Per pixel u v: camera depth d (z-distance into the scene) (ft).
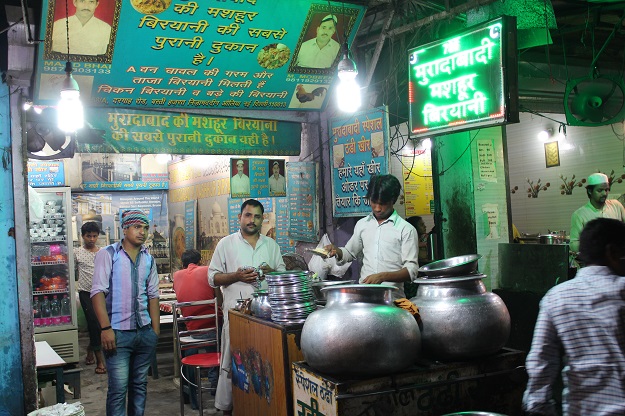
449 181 20.02
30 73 15.80
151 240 39.86
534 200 35.45
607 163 31.24
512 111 14.92
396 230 14.74
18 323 15.33
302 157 22.98
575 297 7.57
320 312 9.89
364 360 9.23
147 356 15.60
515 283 17.76
